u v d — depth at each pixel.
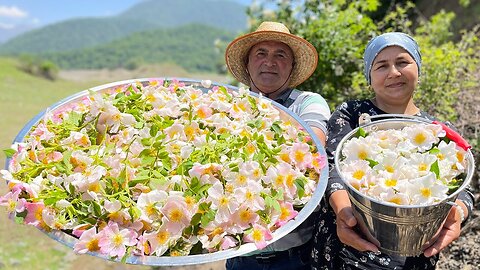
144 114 1.80
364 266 1.69
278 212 1.47
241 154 1.60
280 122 1.88
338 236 1.65
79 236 1.38
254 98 1.94
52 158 1.61
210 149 1.59
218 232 1.41
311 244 1.98
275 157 1.64
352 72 4.03
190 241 1.41
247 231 1.40
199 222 1.42
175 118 1.85
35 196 1.44
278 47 2.27
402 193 1.37
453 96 3.58
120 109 1.83
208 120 1.79
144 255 1.34
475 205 3.02
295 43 2.25
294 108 2.21
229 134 1.72
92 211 1.41
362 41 4.26
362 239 1.55
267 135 1.78
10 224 4.51
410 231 1.41
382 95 1.88
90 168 1.51
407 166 1.44
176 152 1.61
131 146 1.62
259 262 2.09
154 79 2.12
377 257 1.68
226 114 1.88
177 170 1.54
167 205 1.39
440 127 1.56
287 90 2.33
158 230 1.37
